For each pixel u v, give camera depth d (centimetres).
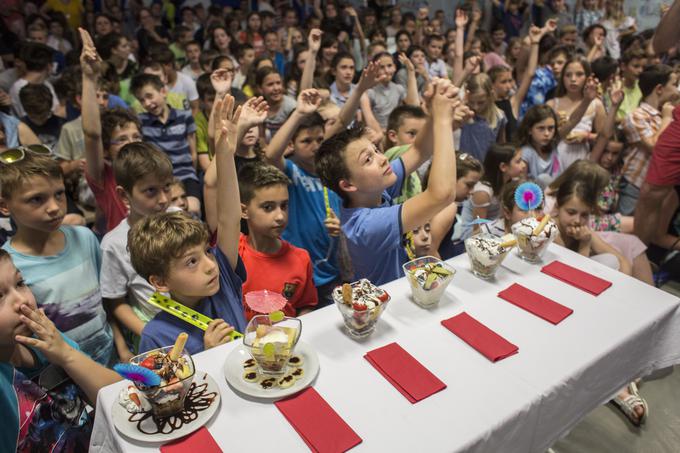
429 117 168
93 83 223
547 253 162
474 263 145
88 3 725
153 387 89
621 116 434
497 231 203
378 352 112
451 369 108
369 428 92
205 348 122
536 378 106
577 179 193
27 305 113
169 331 127
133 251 127
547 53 496
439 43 617
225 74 259
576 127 372
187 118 358
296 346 114
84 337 169
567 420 114
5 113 340
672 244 293
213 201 197
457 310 130
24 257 158
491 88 353
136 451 88
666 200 286
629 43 556
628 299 135
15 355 123
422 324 124
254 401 99
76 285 167
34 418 117
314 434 90
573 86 374
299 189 230
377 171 149
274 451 88
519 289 138
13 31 632
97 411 102
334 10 810
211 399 98
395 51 675
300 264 186
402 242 159
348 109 247
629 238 223
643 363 133
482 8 871
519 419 98
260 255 183
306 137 230
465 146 356
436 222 203
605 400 125
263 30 682
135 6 759
